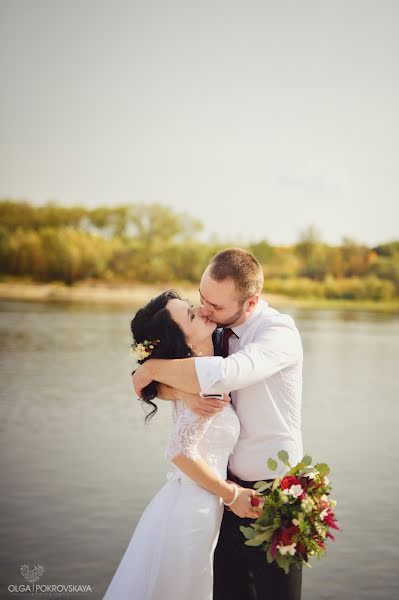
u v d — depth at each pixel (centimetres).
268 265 4591
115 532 460
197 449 241
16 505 508
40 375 1216
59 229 4488
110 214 4597
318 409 976
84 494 538
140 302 4069
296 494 233
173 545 239
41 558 416
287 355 247
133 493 543
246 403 254
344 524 491
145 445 709
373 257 4544
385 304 4484
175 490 249
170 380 238
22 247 4322
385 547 450
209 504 244
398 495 561
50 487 554
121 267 4459
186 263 4553
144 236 4641
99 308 3416
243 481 256
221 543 261
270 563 247
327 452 711
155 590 238
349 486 586
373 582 396
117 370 1309
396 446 741
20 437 732
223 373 231
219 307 249
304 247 4575
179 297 259
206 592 242
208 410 235
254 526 234
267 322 254
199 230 4712
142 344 247
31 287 4309
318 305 4434
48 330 2156
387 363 1600
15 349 1619
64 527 467
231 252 253
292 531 229
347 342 2147
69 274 4356
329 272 4531
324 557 432
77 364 1383
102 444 709
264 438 253
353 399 1074
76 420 833
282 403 253
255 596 257
